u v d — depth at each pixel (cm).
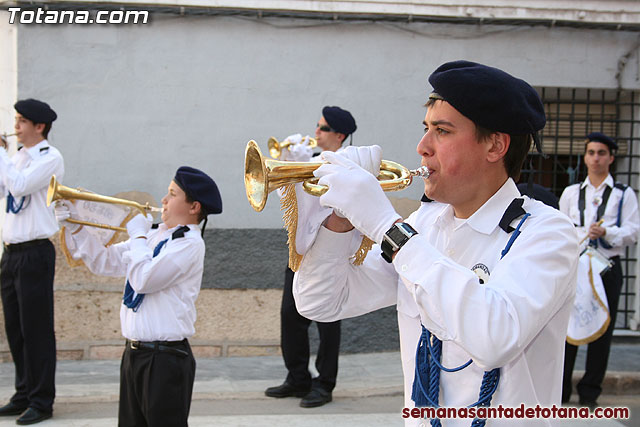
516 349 152
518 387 165
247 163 192
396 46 646
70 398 518
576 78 667
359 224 166
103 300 620
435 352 174
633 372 598
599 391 543
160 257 360
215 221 631
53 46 611
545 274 159
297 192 190
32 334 478
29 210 488
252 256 634
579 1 654
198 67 627
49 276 491
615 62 671
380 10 635
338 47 641
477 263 172
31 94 610
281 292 639
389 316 659
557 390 174
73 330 616
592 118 711
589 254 542
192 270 370
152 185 625
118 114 620
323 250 191
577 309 532
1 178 493
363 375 592
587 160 583
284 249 638
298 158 594
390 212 166
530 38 660
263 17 630
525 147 175
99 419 482
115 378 568
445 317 154
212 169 630
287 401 537
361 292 199
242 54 630
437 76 168
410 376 185
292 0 625
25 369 481
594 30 666
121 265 424
